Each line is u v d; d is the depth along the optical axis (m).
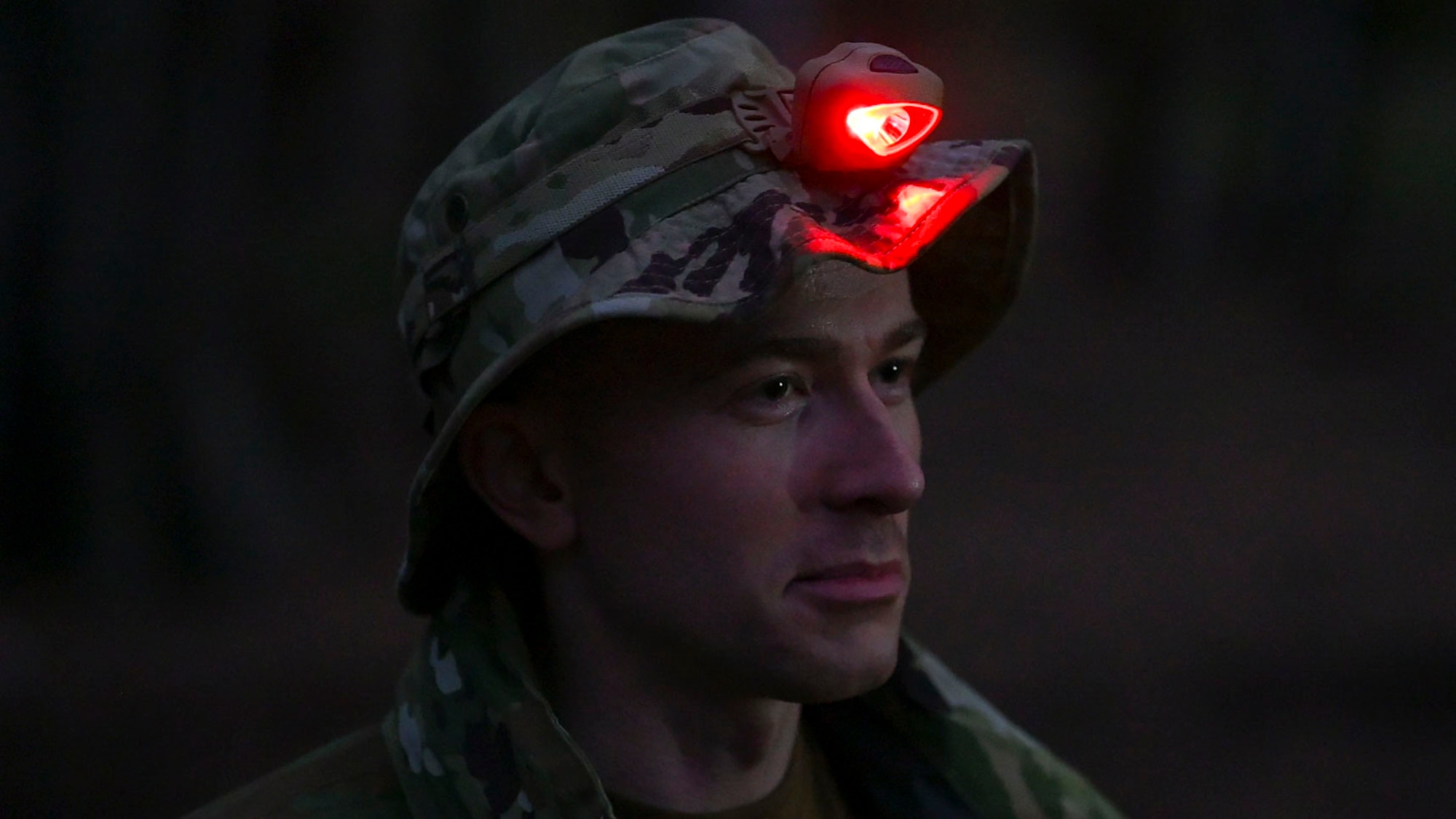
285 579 15.84
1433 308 27.64
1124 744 12.34
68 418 15.72
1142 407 23.58
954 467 21.23
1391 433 22.20
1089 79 35.44
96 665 13.24
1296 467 20.80
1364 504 18.97
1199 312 28.33
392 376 21.59
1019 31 36.38
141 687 12.56
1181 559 17.03
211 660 13.27
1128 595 15.80
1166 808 11.30
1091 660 13.94
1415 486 19.67
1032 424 22.89
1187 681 13.43
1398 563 16.66
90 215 15.88
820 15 27.36
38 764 11.17
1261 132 32.28
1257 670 13.53
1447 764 11.78
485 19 25.30
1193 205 31.67
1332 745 12.18
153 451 15.95
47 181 15.80
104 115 15.92
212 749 11.38
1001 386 24.44
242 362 17.05
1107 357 25.75
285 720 11.87
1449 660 13.45
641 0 27.34
